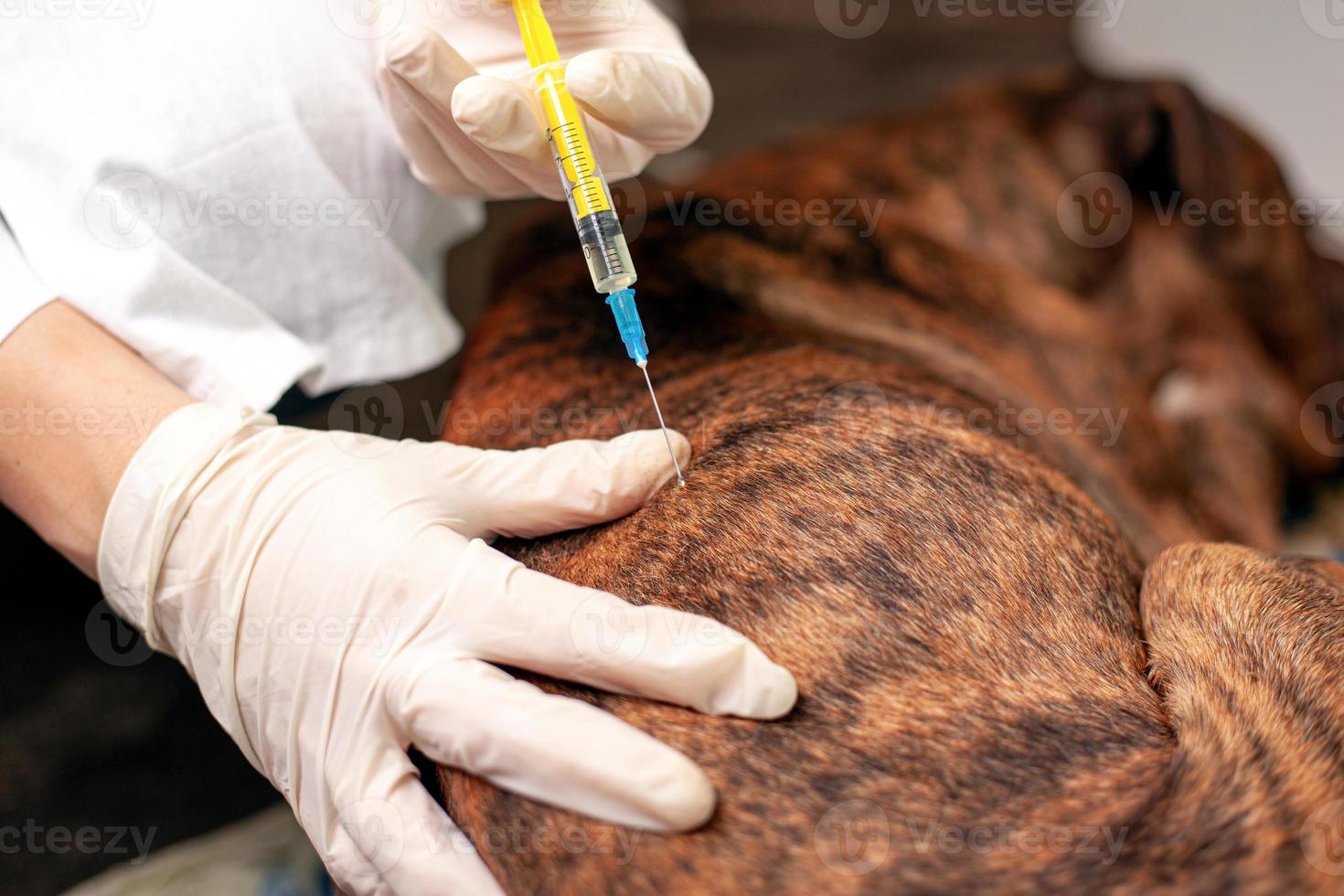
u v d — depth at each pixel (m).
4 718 2.15
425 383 2.29
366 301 1.65
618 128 1.41
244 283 1.55
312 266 1.59
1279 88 3.82
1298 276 2.74
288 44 1.54
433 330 1.75
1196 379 2.60
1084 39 4.43
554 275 1.83
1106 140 2.62
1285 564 1.31
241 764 2.10
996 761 1.00
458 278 2.71
